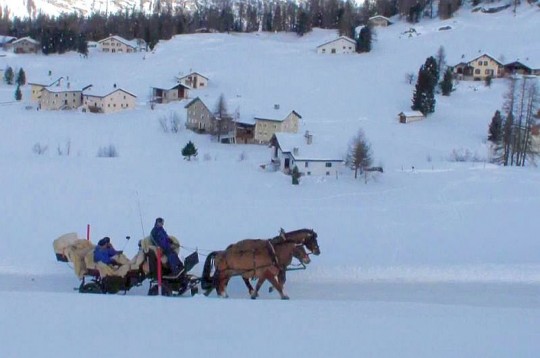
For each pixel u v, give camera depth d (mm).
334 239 29953
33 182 47625
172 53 153000
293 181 54344
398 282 18047
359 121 96000
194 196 45125
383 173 57531
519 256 25484
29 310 12195
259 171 60938
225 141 89438
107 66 145125
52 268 18375
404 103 106438
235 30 195000
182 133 92062
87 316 11875
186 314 12219
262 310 12703
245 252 15992
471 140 84875
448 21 164625
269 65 137625
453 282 18141
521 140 69250
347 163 58656
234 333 10891
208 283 16312
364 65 133375
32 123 96312
